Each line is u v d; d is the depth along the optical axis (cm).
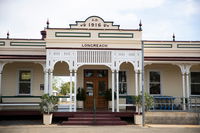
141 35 1550
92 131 1178
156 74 1850
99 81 1819
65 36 1522
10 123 1480
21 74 1775
